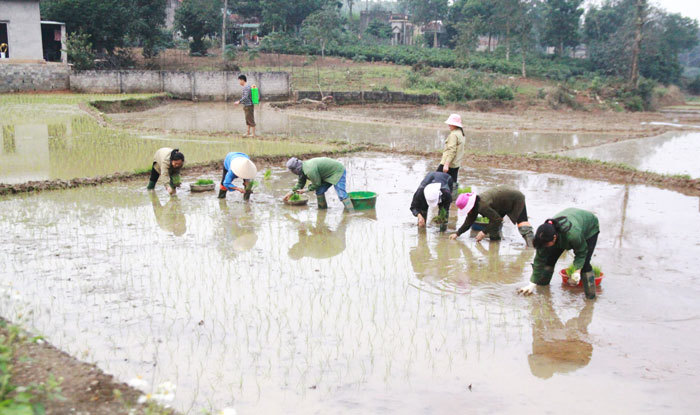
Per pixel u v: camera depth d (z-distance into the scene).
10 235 8.84
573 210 6.94
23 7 34.47
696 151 19.83
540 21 70.19
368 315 6.35
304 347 5.59
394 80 47.28
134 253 8.19
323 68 50.94
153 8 46.44
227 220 10.09
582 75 62.53
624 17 72.06
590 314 6.48
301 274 7.55
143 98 32.00
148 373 5.00
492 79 49.03
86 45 40.38
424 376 5.11
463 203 8.91
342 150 17.56
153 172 12.09
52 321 5.93
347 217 10.55
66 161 14.44
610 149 20.25
